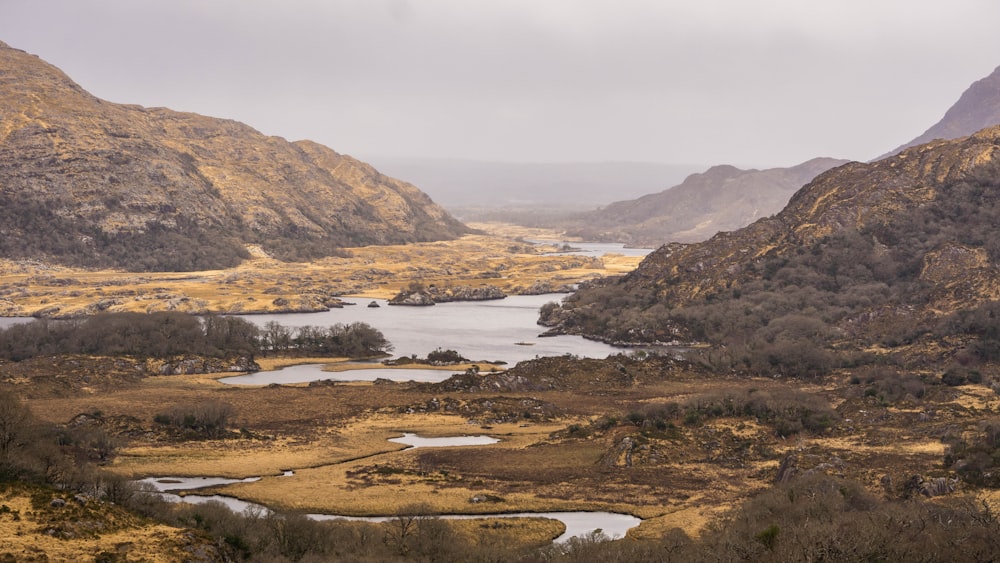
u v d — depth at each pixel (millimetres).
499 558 135375
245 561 118438
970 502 142375
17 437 141125
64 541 103250
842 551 115250
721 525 151750
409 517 148875
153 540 109250
